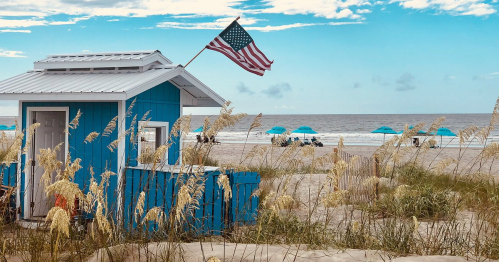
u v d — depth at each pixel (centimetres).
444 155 3409
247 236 696
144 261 549
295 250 603
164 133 1091
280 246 630
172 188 848
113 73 1098
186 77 1089
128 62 1071
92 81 1034
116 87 951
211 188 845
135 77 1027
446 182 1206
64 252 600
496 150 688
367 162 1163
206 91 1141
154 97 1054
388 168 768
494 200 883
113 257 559
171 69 1052
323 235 663
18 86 1066
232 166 655
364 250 612
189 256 567
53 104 1032
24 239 648
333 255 581
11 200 1009
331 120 18525
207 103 1212
